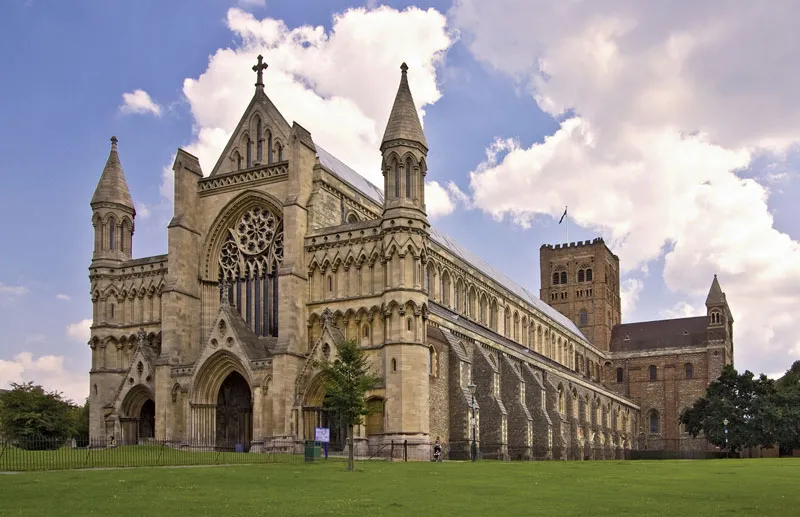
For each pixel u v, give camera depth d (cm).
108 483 4244
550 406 11575
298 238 8450
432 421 8456
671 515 3011
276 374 8044
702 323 19100
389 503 3409
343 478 4791
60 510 3166
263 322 8869
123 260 9731
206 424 8444
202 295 9175
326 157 9950
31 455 6469
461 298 11631
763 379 13388
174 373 8662
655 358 18612
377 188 11125
